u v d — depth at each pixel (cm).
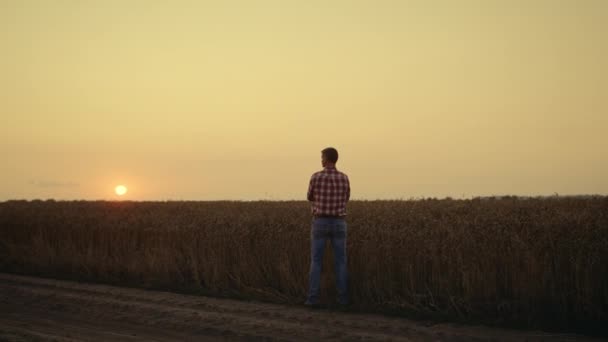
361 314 1105
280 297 1282
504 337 902
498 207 2248
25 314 1102
